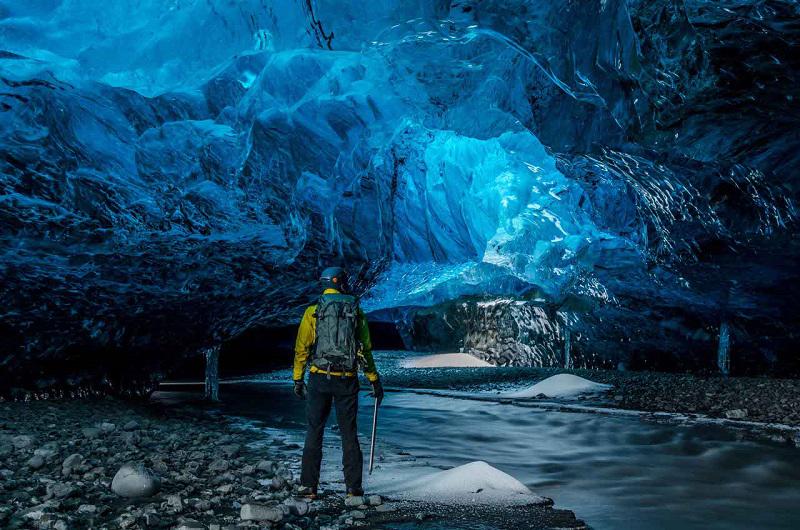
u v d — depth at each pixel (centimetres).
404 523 367
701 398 1057
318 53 676
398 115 752
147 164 694
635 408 992
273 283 855
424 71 709
